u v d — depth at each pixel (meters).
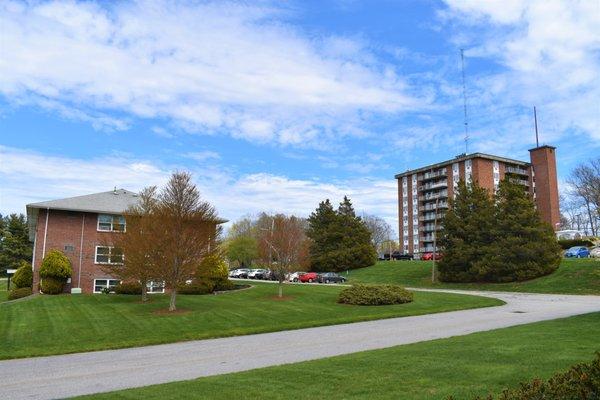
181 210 22.81
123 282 30.59
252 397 7.38
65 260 32.31
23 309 23.03
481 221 46.84
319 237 67.81
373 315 21.84
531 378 7.48
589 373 5.18
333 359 10.66
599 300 29.14
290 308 24.05
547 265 42.50
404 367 9.01
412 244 105.75
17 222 94.00
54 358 13.55
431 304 26.17
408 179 108.56
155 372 11.00
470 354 10.08
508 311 22.97
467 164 94.31
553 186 91.94
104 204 35.78
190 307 23.67
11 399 8.83
